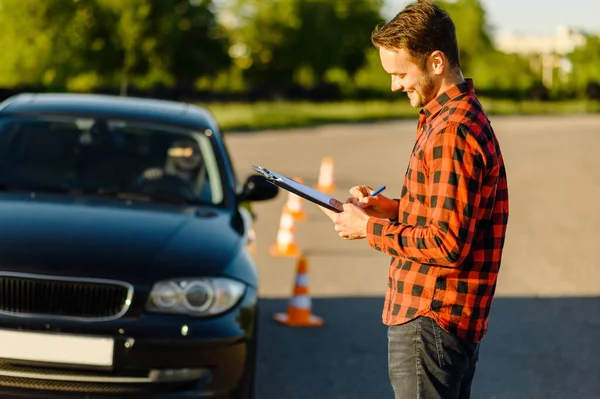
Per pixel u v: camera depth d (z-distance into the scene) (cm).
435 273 343
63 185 617
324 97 6650
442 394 349
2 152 635
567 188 1980
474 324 346
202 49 7369
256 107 5144
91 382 490
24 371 488
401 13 343
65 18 6725
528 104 8106
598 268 1100
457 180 329
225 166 657
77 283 494
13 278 493
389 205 381
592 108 8006
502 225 347
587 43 9338
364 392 623
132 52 6931
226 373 509
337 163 2327
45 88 4266
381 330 789
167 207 599
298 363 685
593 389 643
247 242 583
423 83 343
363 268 1055
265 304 870
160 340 492
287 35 9125
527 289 970
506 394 626
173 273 511
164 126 672
